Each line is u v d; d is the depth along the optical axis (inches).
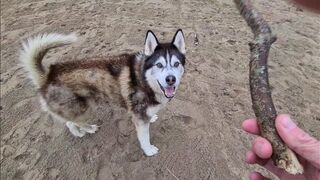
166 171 29.8
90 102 30.0
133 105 28.5
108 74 28.1
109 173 30.1
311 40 43.2
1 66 40.7
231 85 36.7
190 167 29.9
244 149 30.9
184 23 45.9
